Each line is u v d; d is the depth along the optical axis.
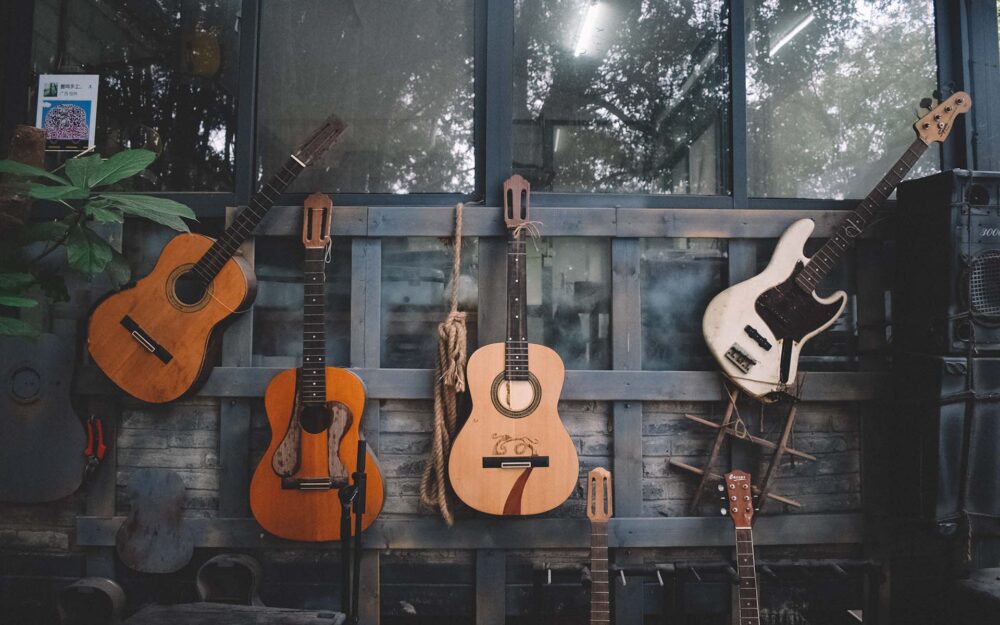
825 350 2.91
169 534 2.74
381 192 2.94
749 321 2.69
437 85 2.98
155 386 2.64
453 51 2.99
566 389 2.79
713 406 2.84
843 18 3.04
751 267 2.86
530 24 2.98
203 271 2.64
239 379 2.75
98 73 2.99
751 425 2.83
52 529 2.80
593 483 2.42
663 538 2.76
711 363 2.89
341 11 3.00
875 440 2.84
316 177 2.94
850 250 2.91
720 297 2.71
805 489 2.84
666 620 2.60
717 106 3.01
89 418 2.78
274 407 2.61
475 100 2.96
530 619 2.79
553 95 2.97
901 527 2.82
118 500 2.80
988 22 3.00
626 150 2.98
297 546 2.75
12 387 2.77
